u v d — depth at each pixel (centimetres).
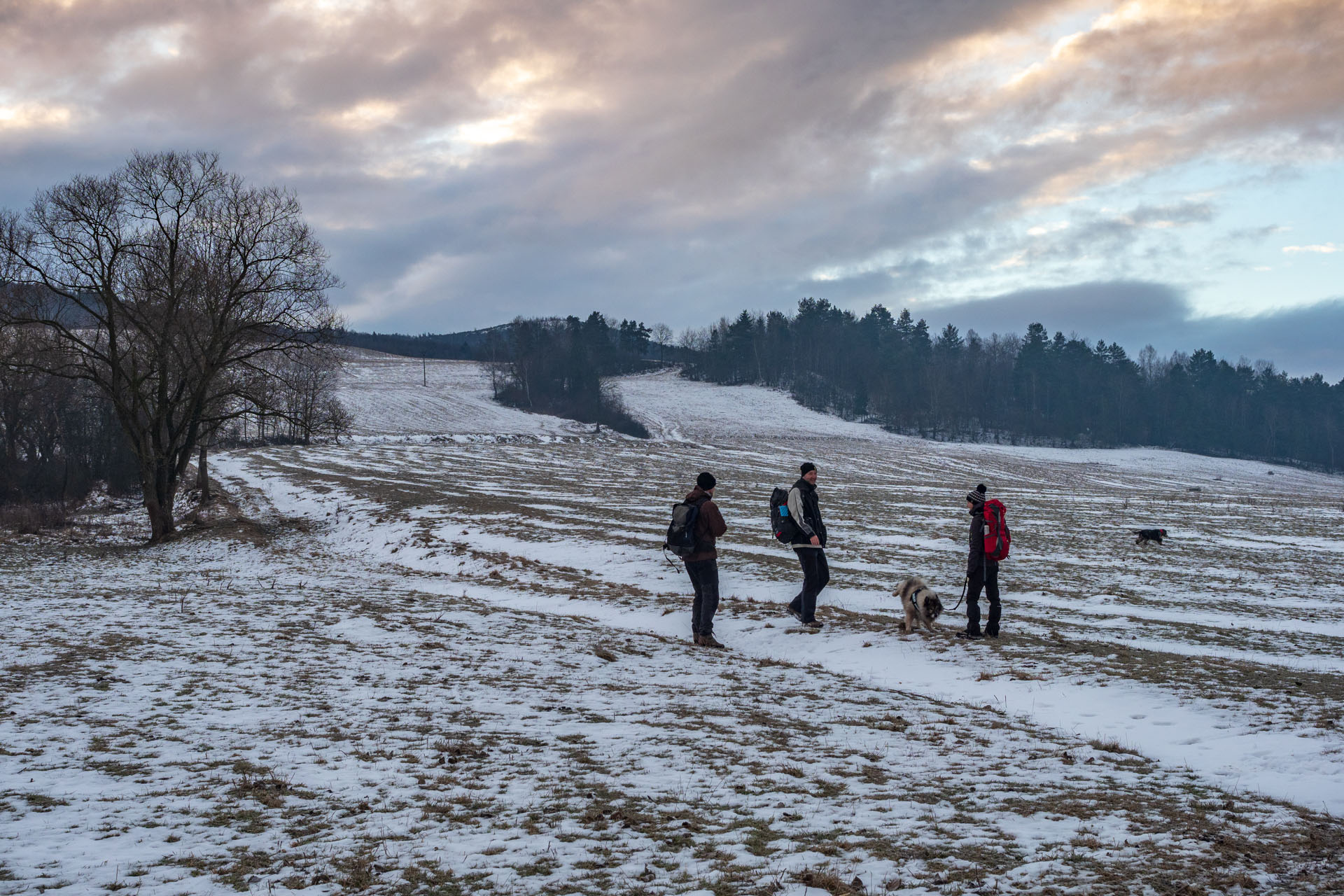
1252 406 16462
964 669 1155
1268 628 1689
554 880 454
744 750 752
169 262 3017
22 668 1009
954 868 488
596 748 742
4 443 5075
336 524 3359
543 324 17788
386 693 938
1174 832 564
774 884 451
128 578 2092
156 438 3050
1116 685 1042
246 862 471
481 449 8725
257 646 1198
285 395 3409
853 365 16925
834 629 1423
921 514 4125
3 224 2825
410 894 432
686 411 14012
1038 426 15125
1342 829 581
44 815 535
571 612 1752
